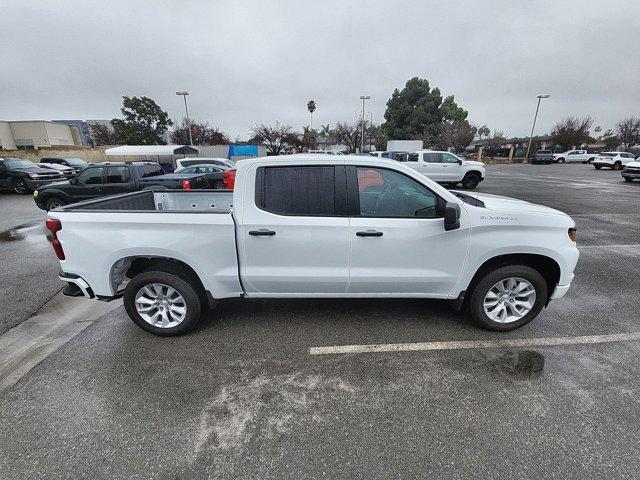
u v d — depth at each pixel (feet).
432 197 10.09
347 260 10.18
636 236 23.91
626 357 9.82
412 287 10.62
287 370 9.32
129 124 176.86
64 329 11.51
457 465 6.51
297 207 10.00
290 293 10.70
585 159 148.56
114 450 6.85
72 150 119.55
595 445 6.89
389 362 9.63
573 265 10.50
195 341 10.68
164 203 14.88
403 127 183.93
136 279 10.43
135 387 8.65
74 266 10.23
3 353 10.15
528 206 11.30
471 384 8.73
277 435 7.22
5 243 23.07
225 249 10.07
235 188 10.03
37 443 7.00
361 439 7.11
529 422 7.49
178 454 6.77
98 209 11.03
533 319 11.84
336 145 178.50
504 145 236.02
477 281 10.85
